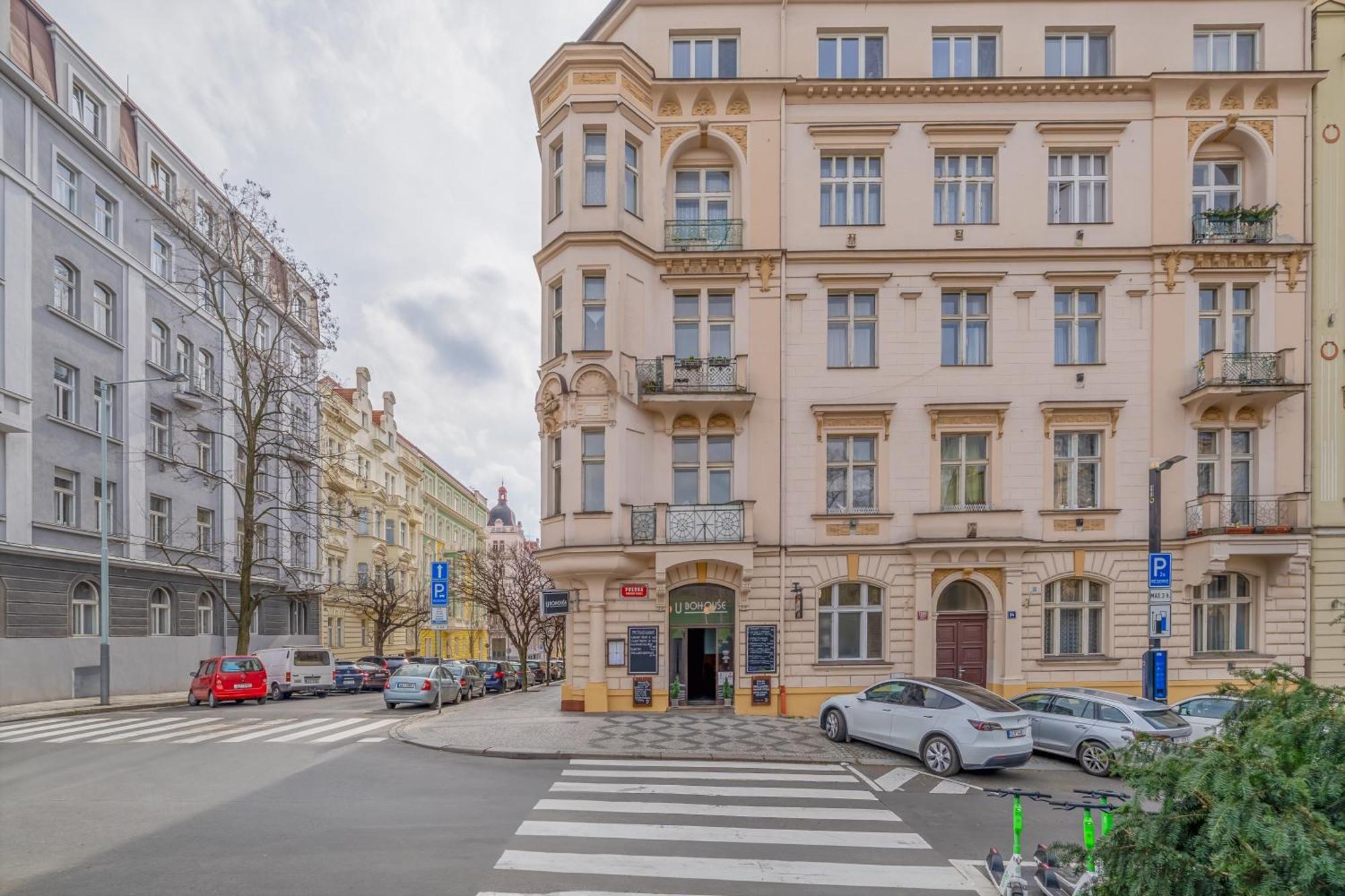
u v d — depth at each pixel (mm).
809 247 18750
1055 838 8492
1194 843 4215
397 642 49531
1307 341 18469
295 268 27125
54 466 23125
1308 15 18688
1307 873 3631
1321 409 18422
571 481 17469
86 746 13922
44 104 22766
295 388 28125
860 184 19188
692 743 13609
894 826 8797
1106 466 18344
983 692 12414
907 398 18516
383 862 7180
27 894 6379
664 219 18797
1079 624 18359
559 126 18312
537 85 18672
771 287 18578
